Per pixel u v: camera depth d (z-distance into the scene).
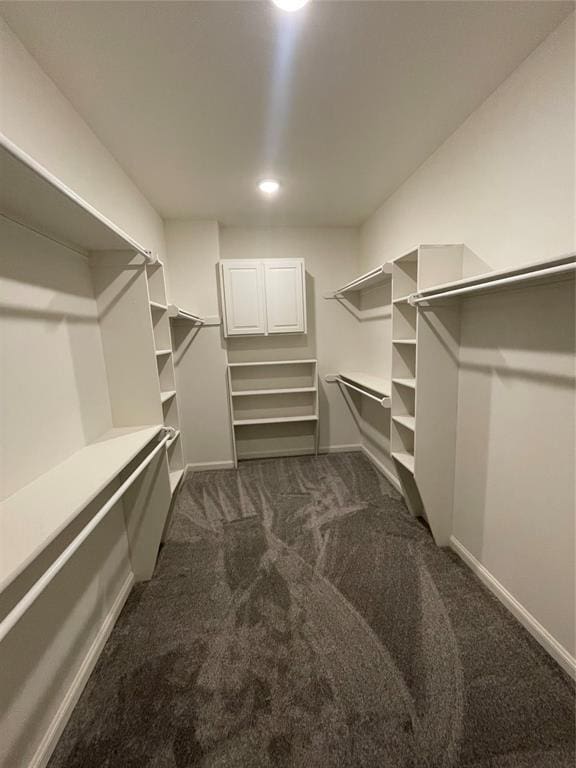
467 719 1.08
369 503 2.55
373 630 1.43
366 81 1.41
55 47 1.16
